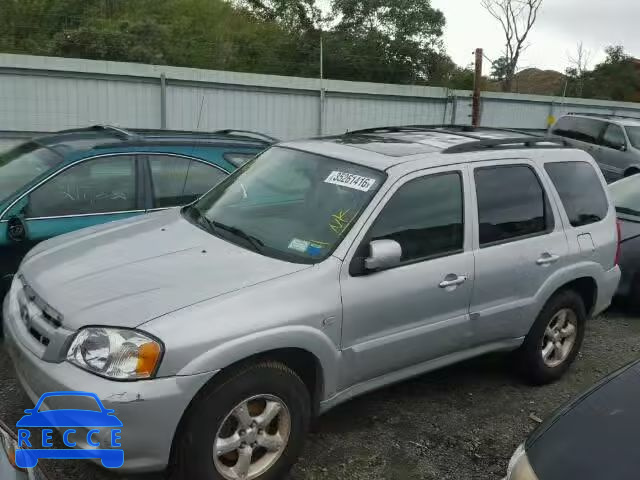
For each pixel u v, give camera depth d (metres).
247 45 28.78
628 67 41.53
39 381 2.94
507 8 32.53
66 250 3.77
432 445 3.93
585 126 15.20
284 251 3.57
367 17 31.75
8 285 4.67
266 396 3.13
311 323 3.26
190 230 3.95
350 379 3.58
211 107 17.19
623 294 6.58
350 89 19.22
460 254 3.99
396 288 3.63
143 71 16.27
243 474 3.12
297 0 31.73
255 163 4.57
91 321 2.90
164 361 2.79
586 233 4.78
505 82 33.28
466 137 4.75
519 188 4.42
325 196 3.87
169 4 29.25
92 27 24.14
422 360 3.96
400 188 3.77
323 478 3.50
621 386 2.66
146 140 5.47
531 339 4.61
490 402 4.54
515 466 2.43
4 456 2.15
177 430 2.91
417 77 31.70
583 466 2.27
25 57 15.10
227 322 2.97
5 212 4.70
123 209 5.21
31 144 5.61
